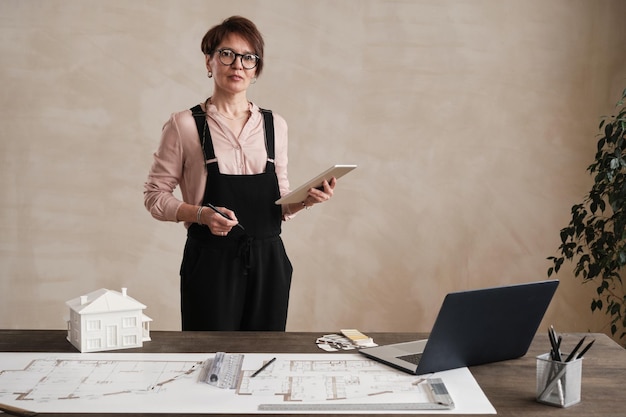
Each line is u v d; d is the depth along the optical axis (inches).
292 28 184.9
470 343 85.7
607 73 186.7
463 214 190.2
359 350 92.4
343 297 191.6
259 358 89.6
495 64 186.9
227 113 127.6
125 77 184.9
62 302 188.9
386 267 191.3
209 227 118.8
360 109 187.2
